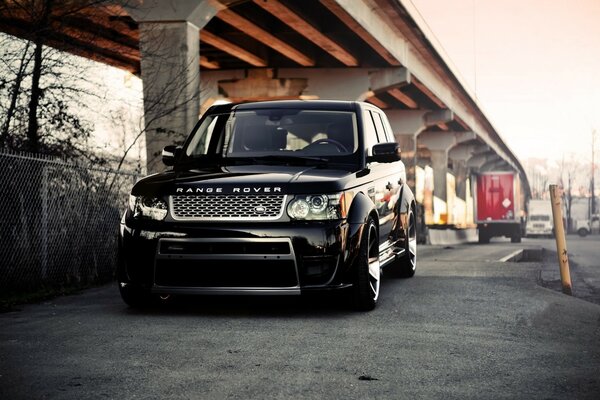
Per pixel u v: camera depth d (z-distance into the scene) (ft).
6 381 15.64
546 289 32.45
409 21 91.97
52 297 30.12
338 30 83.05
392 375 16.33
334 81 103.14
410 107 143.84
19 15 36.06
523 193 369.91
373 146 27.58
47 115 37.22
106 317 24.12
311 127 27.96
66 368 16.80
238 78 103.50
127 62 82.69
